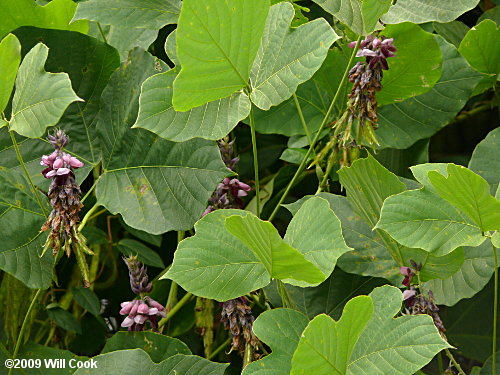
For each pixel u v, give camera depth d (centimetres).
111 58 167
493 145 166
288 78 147
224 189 160
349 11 153
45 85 150
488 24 165
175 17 165
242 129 191
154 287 178
